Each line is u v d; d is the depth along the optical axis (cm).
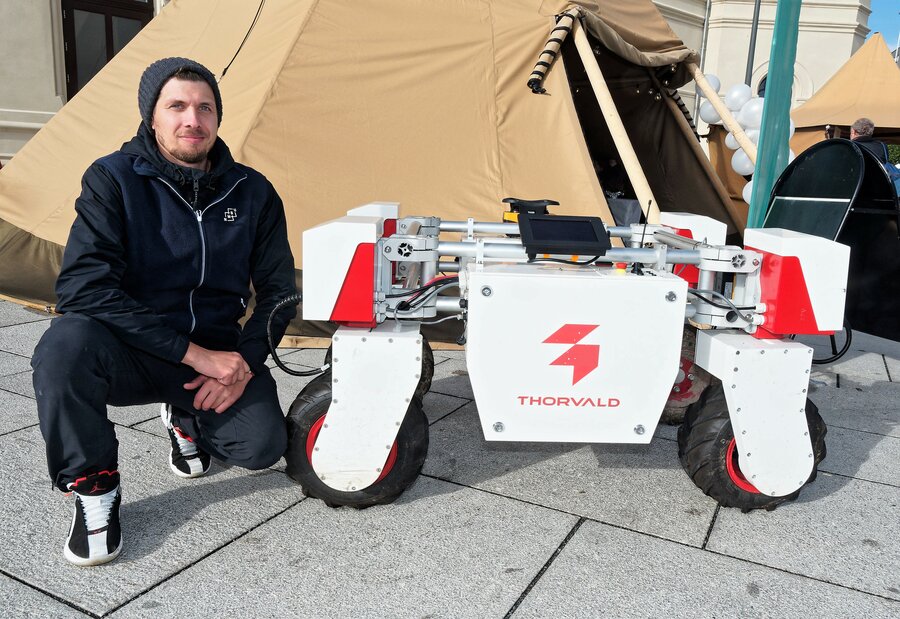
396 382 233
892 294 430
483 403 236
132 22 1050
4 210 545
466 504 262
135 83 580
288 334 450
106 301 213
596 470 295
